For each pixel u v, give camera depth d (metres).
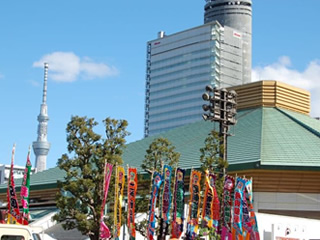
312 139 64.12
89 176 46.28
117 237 40.16
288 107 75.88
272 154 59.59
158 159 47.56
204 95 43.72
